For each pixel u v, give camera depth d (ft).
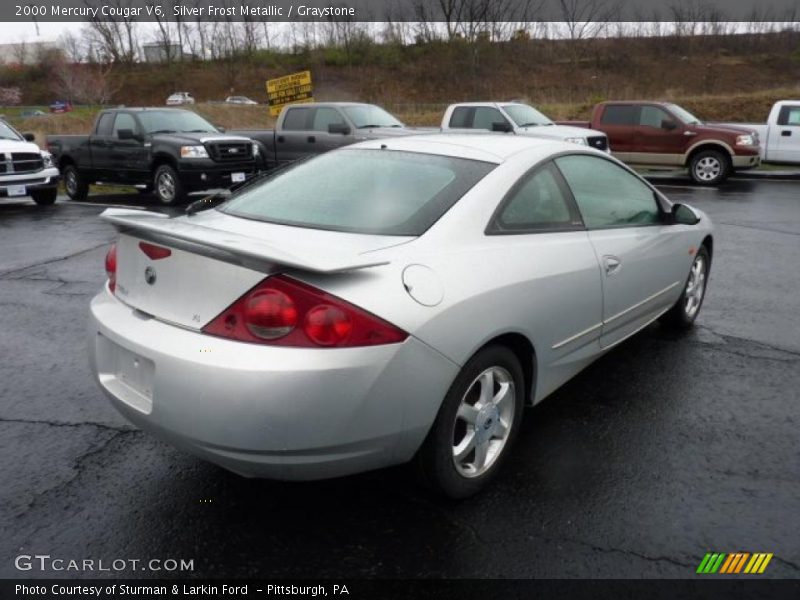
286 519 9.34
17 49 223.30
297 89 63.00
